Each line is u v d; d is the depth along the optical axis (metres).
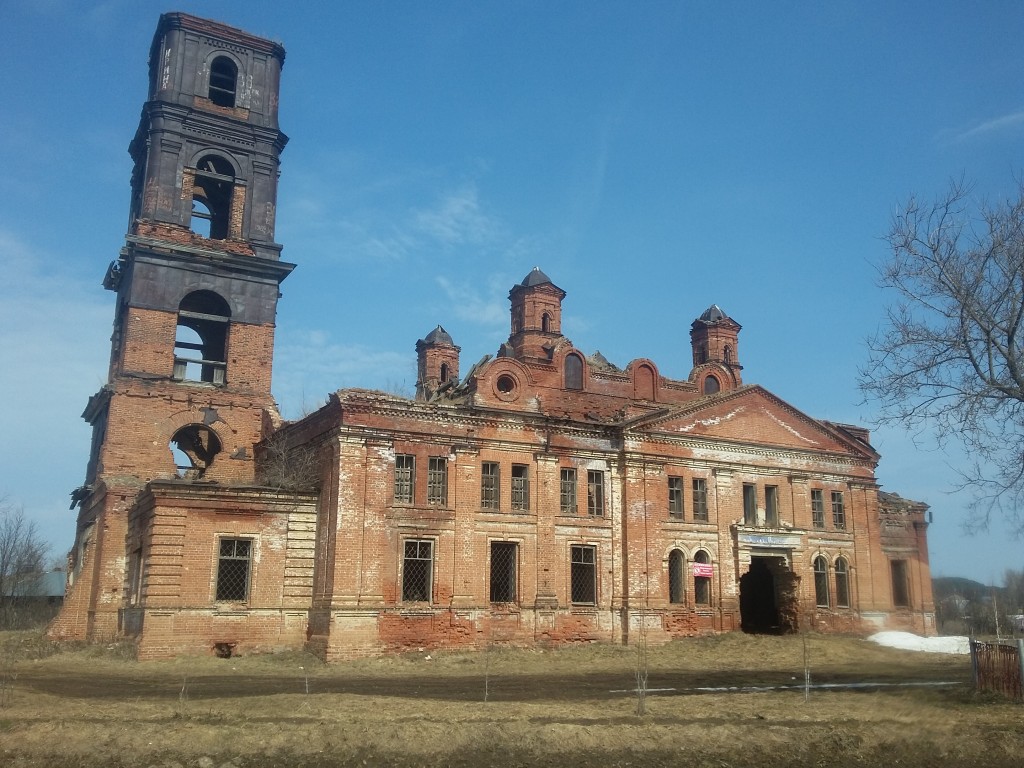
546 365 39.06
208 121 39.91
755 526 40.19
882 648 36.72
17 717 16.11
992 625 52.62
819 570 42.16
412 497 32.78
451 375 52.09
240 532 31.38
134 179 42.19
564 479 36.44
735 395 41.19
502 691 22.09
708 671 28.28
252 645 30.84
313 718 16.44
